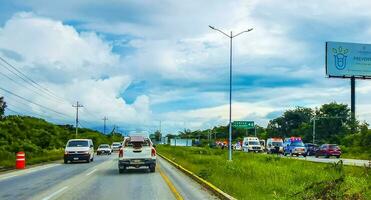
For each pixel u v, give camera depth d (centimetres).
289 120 13000
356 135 7844
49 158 4772
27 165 3831
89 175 2697
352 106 8144
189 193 1744
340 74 7850
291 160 3944
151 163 2891
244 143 8012
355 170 2314
